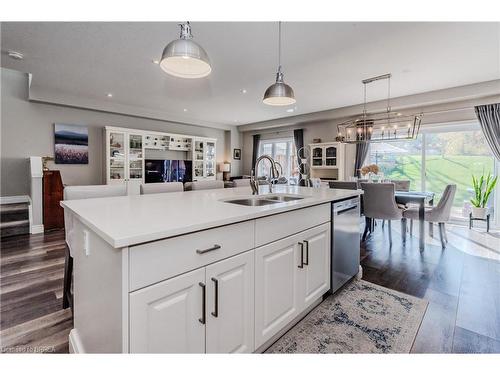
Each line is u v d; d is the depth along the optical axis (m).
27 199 4.74
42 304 2.04
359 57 3.17
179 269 1.01
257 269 1.38
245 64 3.37
